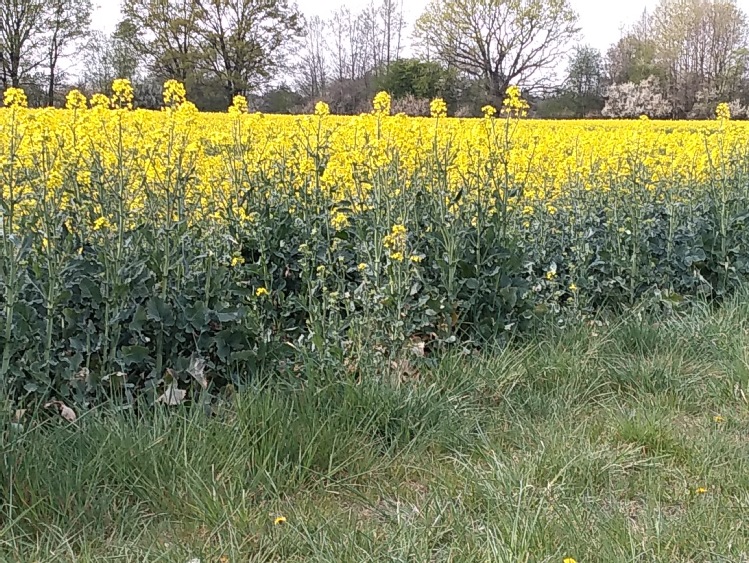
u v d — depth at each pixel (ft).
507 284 13.60
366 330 12.27
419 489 9.19
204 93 129.90
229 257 12.92
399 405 10.46
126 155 12.01
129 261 11.40
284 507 8.51
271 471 9.00
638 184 17.83
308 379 10.67
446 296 13.35
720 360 13.28
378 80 127.85
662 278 16.85
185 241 12.25
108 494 8.28
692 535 7.80
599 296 16.71
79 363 10.32
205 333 11.41
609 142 21.76
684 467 9.60
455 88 128.67
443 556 7.55
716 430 10.62
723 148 21.07
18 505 7.89
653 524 7.95
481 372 11.96
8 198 10.64
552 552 7.44
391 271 12.67
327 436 9.52
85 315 10.69
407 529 7.87
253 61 133.49
